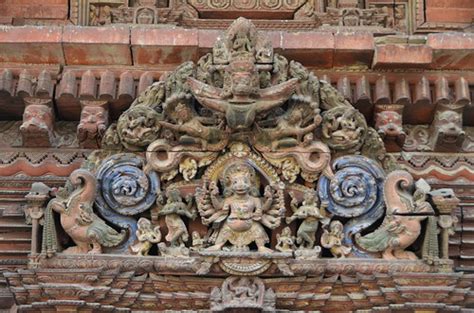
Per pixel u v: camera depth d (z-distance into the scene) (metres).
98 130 12.71
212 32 12.83
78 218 11.95
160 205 12.18
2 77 12.80
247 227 11.99
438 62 12.90
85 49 12.79
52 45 12.75
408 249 12.16
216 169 12.31
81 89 12.77
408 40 12.86
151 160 12.25
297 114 12.20
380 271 11.95
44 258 11.82
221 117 12.18
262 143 12.30
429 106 12.97
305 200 12.16
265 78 12.25
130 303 11.90
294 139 12.27
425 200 12.09
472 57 12.84
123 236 12.09
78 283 11.74
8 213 12.63
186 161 12.29
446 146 13.10
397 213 12.05
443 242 12.02
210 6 14.49
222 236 12.02
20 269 11.97
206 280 11.93
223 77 12.25
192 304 11.95
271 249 11.99
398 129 12.79
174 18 14.27
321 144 12.27
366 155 12.51
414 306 11.75
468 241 12.67
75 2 14.27
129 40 12.73
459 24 14.33
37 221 11.99
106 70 12.93
